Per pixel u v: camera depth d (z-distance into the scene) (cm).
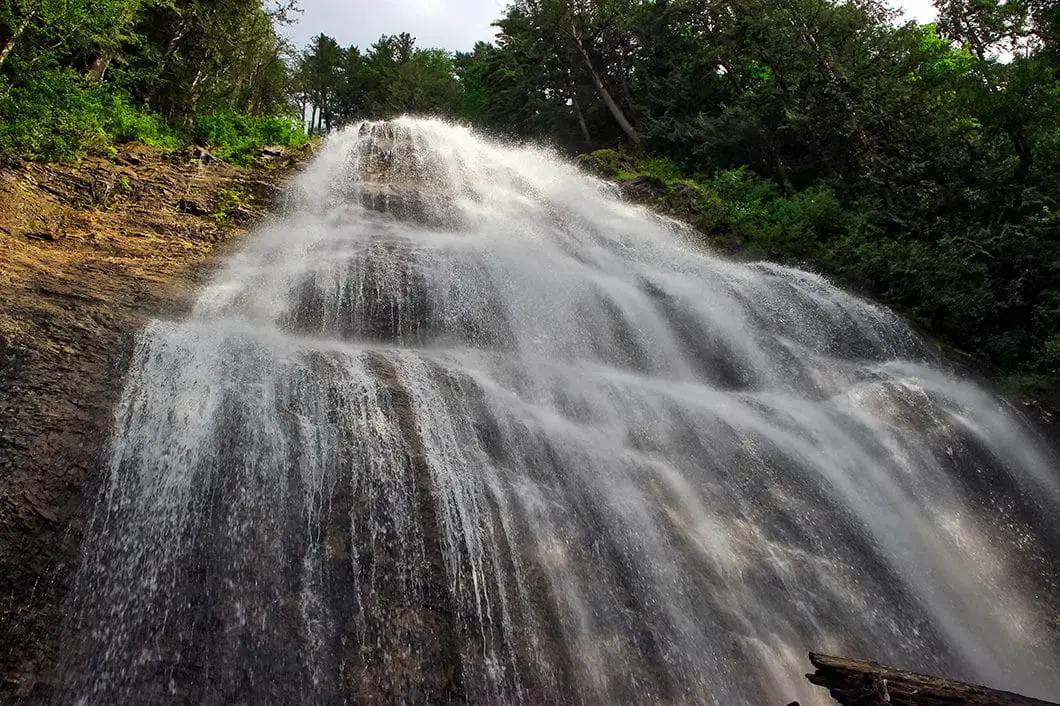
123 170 1362
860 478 908
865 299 1441
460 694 565
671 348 1151
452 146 2005
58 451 628
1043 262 1321
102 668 538
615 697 589
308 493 658
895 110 1853
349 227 1314
